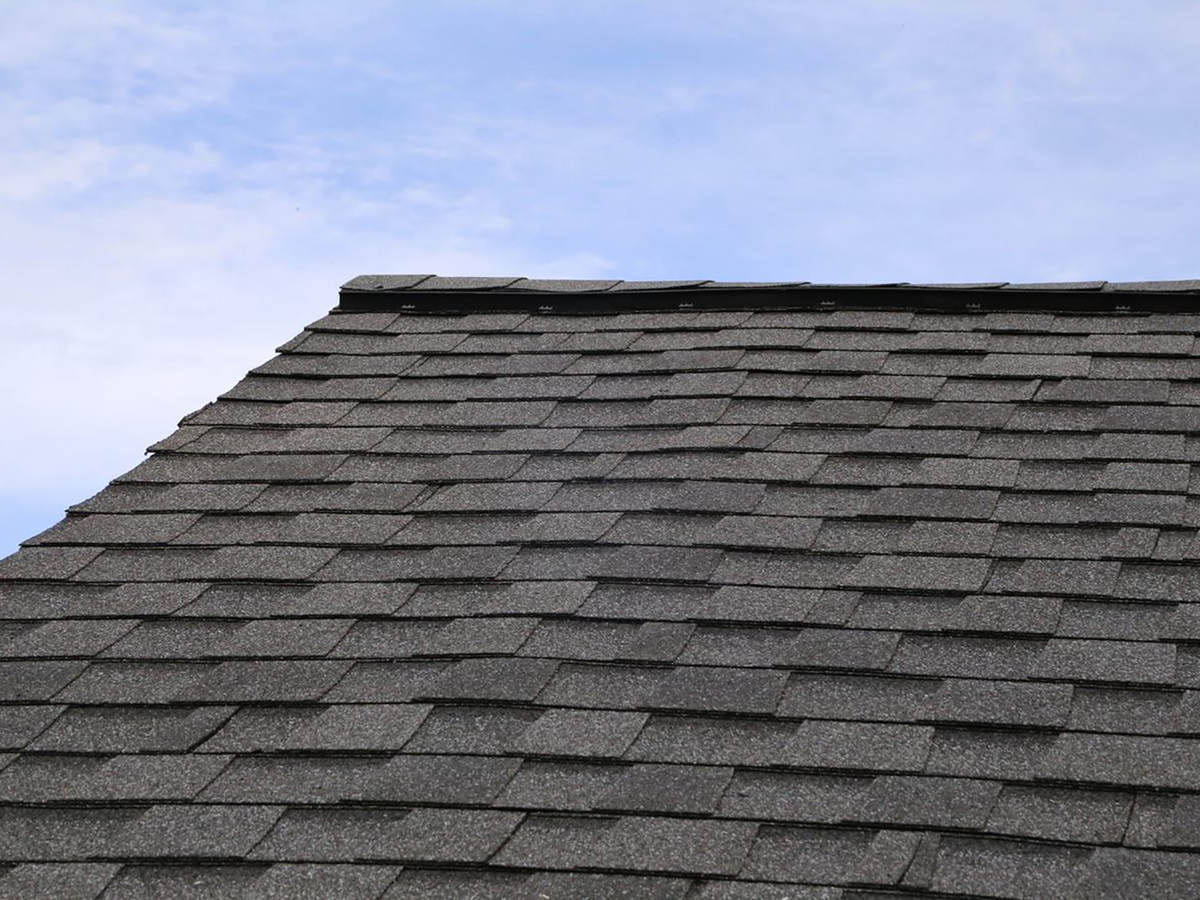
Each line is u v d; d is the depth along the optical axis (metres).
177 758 5.96
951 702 5.81
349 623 6.72
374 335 9.59
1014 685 5.87
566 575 6.90
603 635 6.45
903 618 6.34
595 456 7.92
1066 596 6.36
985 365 8.40
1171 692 5.72
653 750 5.72
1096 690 5.80
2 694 6.41
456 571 7.02
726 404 8.24
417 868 5.29
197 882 5.36
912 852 5.09
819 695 5.93
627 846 5.27
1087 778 5.32
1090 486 7.14
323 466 8.08
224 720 6.15
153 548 7.44
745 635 6.34
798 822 5.30
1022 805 5.26
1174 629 6.07
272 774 5.84
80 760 6.01
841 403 8.16
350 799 5.63
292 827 5.56
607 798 5.49
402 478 7.93
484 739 5.89
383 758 5.85
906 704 5.84
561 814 5.46
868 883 4.99
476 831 5.41
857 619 6.37
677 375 8.66
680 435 7.99
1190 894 4.79
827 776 5.51
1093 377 8.12
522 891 5.12
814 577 6.70
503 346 9.28
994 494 7.18
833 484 7.41
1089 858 5.00
